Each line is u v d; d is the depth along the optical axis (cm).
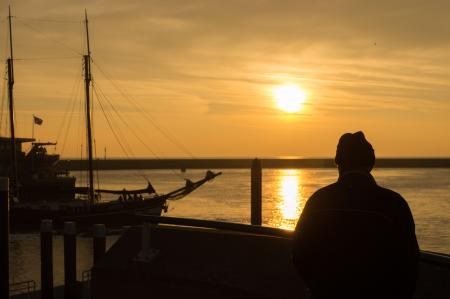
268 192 13062
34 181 6950
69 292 1822
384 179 19288
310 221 384
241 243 621
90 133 6312
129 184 19175
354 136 393
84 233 5744
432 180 18412
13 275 3466
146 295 661
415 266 357
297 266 391
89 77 6350
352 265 364
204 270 622
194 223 623
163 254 666
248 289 577
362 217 367
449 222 6494
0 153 6988
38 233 5928
